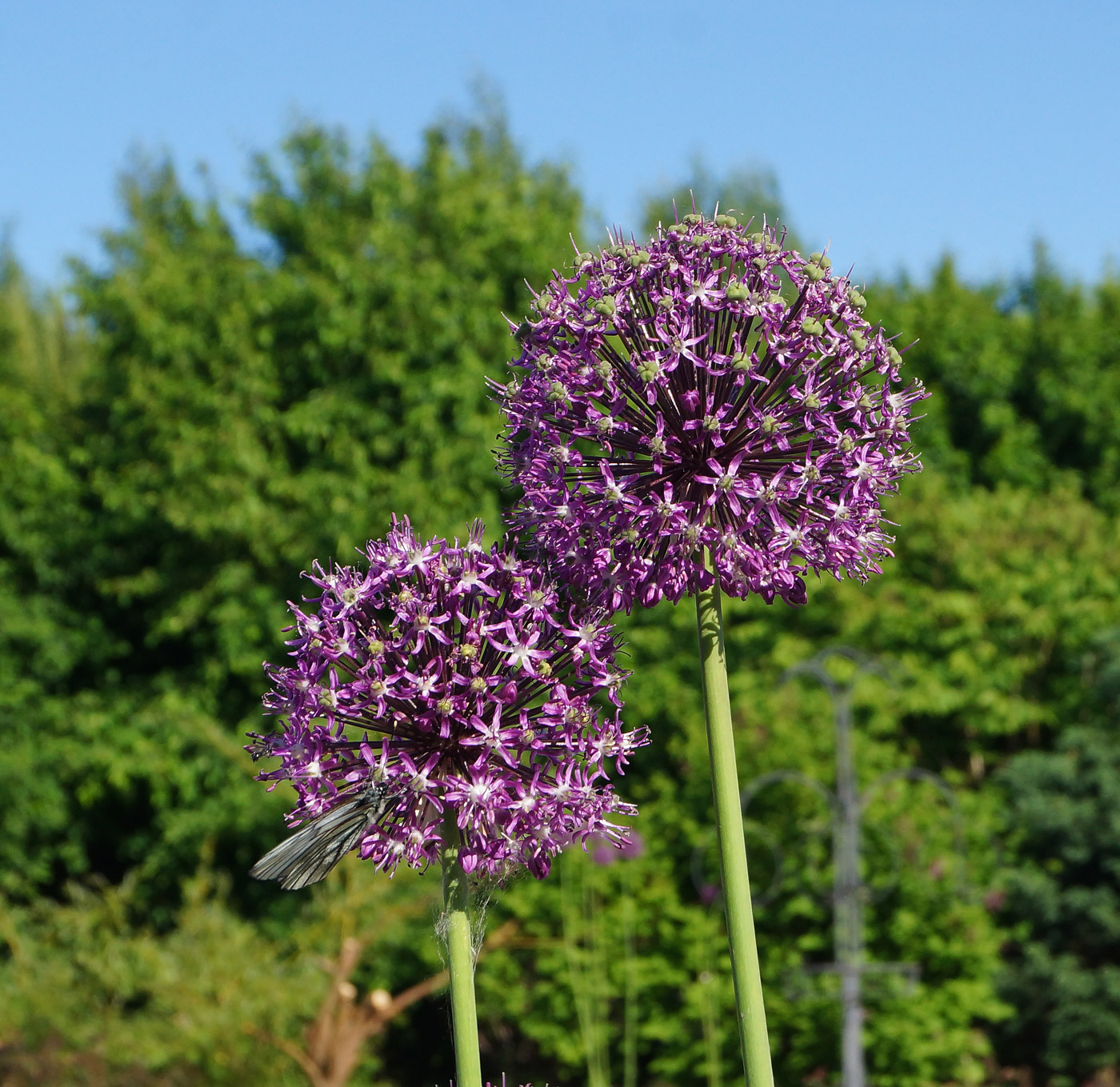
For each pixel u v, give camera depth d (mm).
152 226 16281
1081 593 12484
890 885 9031
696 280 2660
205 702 13781
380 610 2697
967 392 14820
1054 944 10469
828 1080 9867
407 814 2559
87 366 16156
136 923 13812
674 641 12438
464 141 18844
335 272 14078
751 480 2637
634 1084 10766
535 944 10188
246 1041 9484
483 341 13617
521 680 2615
